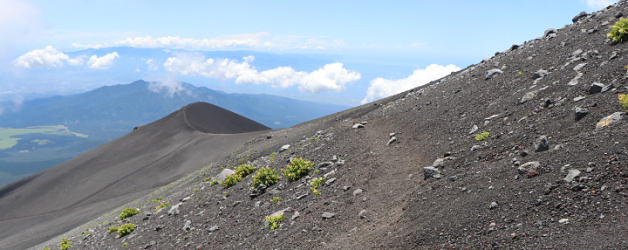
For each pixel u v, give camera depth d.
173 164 88.50
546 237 7.26
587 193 7.88
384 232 10.66
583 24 22.89
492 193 9.67
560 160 9.59
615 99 11.31
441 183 12.02
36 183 107.12
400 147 18.53
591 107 11.67
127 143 128.38
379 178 15.47
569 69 16.44
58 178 107.06
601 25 20.27
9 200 98.62
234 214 18.70
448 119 19.03
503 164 11.14
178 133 124.44
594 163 8.65
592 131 10.34
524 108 15.04
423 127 19.84
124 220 27.78
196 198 25.31
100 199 80.00
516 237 7.66
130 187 80.62
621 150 8.53
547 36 25.55
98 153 124.38
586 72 14.88
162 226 21.44
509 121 14.64
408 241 9.43
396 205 12.26
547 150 10.58
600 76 13.66
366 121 27.73
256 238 14.80
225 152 81.75
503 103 17.02
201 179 40.25
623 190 7.44
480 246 7.94
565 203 7.95
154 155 108.56
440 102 22.91
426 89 30.41
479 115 17.27
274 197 18.77
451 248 8.34
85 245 24.52
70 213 67.25
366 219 12.29
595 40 18.47
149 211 28.08
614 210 7.08
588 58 16.36
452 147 15.09
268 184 20.91
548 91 15.24
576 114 11.67
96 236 26.02
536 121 13.16
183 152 95.19
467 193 10.39
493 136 13.92
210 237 16.95
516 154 11.51
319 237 12.48
